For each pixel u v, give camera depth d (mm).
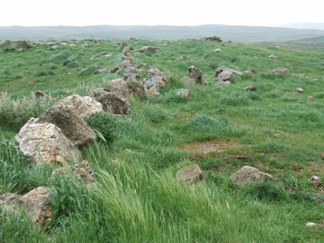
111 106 15742
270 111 18703
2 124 12672
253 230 6430
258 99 22016
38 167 7512
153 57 39062
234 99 20422
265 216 7207
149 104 18328
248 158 11203
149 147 11531
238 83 27250
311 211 7730
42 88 29625
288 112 18109
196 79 25438
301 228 6961
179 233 5879
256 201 7879
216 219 6301
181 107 18984
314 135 14828
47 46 51031
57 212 5992
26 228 5340
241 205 7633
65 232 5492
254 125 16203
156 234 5629
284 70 31078
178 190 6934
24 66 39906
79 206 5984
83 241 5344
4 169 7156
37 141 8703
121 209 5941
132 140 11922
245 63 41844
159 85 22375
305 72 40250
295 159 11438
